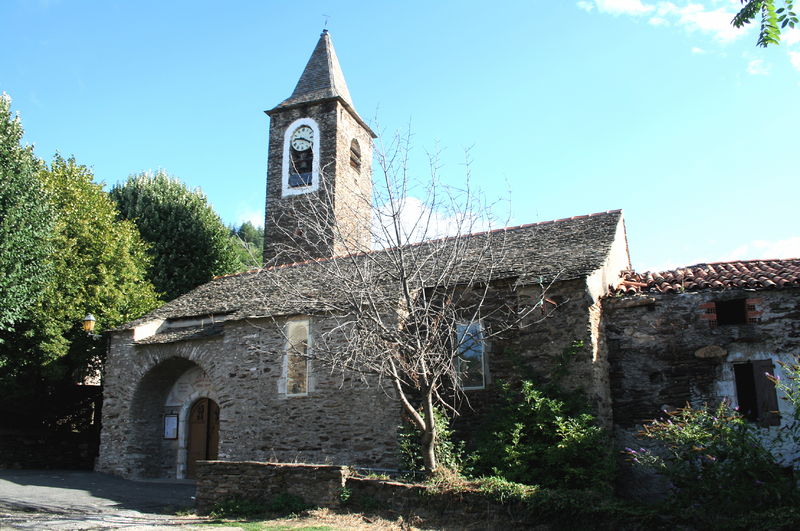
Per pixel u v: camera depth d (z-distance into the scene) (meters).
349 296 10.17
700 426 8.79
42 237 18.25
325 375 13.98
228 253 28.94
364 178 26.47
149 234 27.62
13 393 18.09
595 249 13.39
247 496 10.86
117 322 20.61
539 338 12.25
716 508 7.97
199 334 16.14
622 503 8.64
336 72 26.38
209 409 17.25
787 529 7.16
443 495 9.29
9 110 18.31
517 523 8.73
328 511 10.01
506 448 10.88
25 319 18.28
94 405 21.34
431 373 10.09
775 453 10.63
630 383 12.19
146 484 15.30
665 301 12.24
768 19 5.66
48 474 16.36
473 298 13.05
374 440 13.08
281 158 25.09
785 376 10.95
